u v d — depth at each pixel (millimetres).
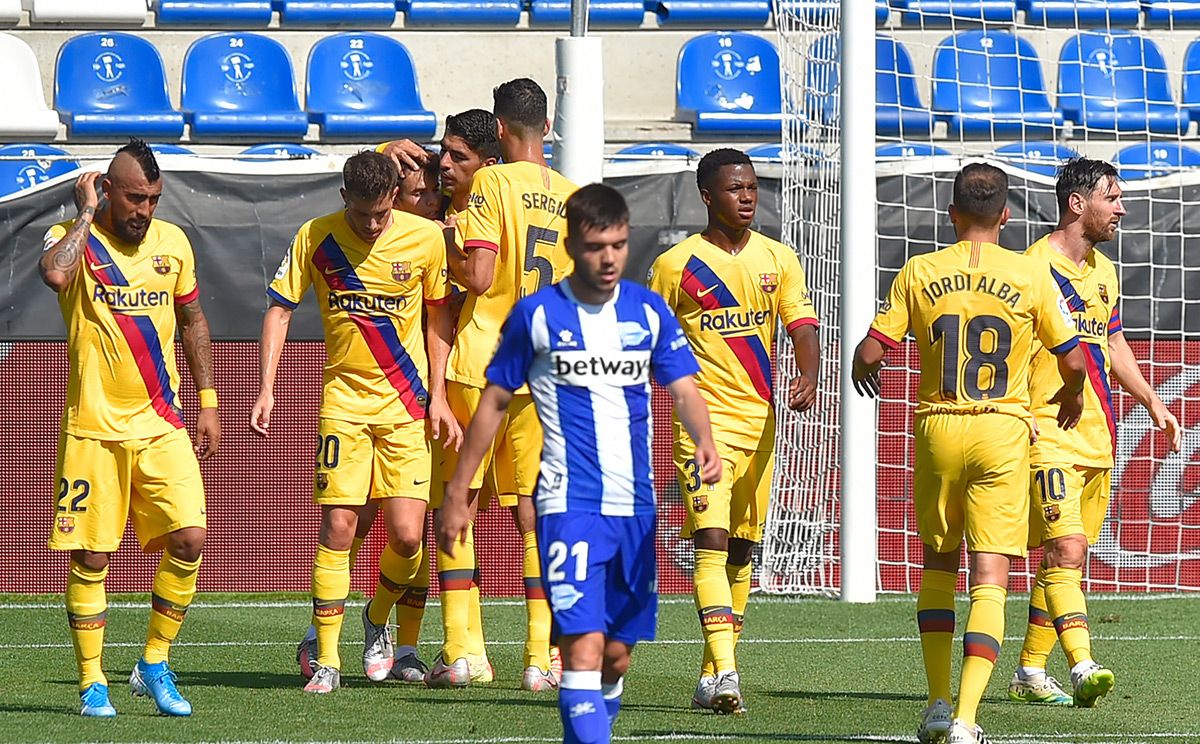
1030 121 50500
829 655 27594
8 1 49844
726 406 21594
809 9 40656
